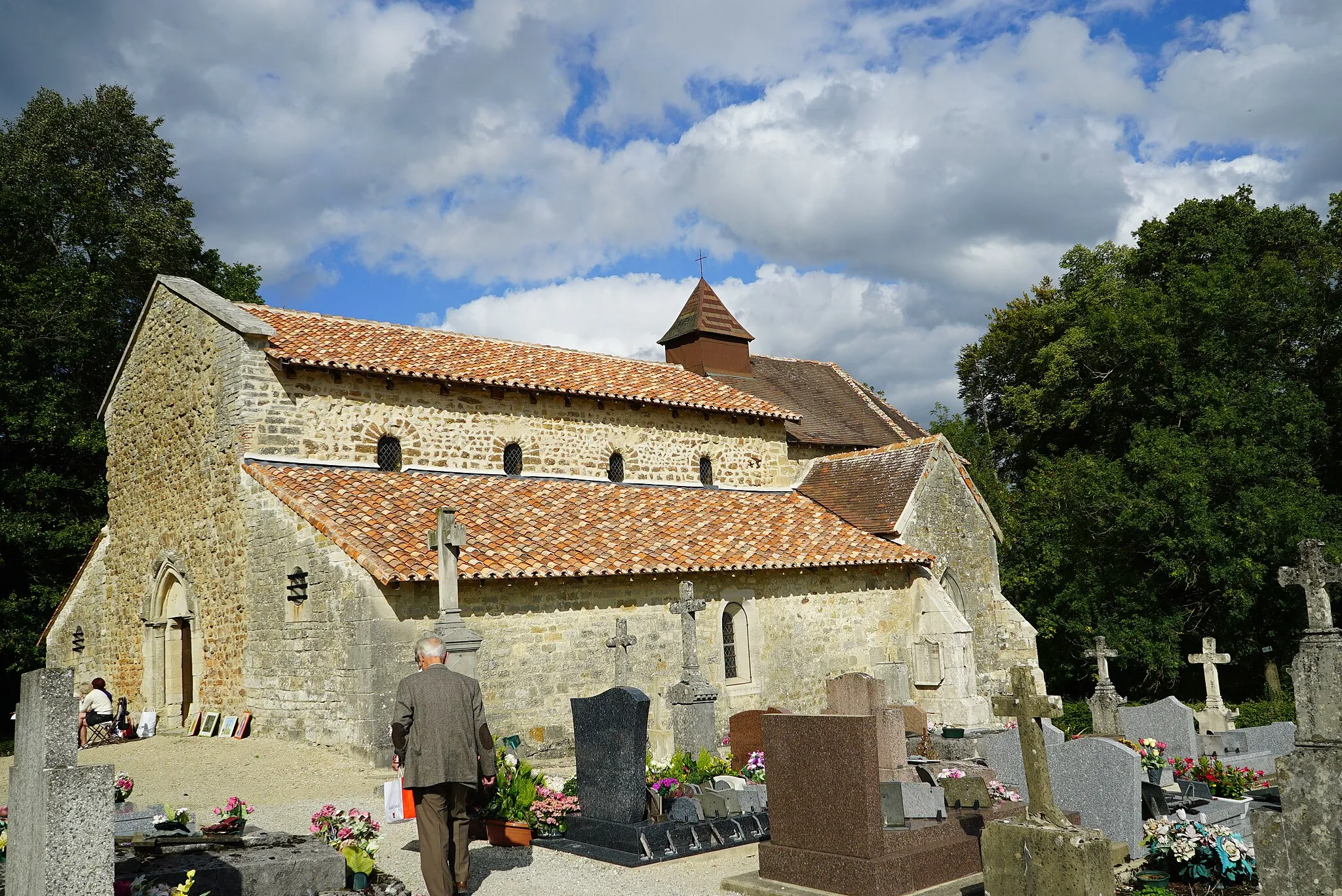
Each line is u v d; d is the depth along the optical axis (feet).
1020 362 156.56
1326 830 24.16
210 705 67.77
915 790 33.01
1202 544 91.35
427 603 54.65
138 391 80.28
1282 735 53.57
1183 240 128.26
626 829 34.53
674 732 51.21
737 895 30.01
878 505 83.46
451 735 27.58
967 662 76.43
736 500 81.71
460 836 29.04
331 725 55.57
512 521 64.39
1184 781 40.29
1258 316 104.47
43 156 119.96
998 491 127.03
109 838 20.31
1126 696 107.86
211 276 128.88
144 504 78.59
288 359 65.00
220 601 67.00
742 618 69.87
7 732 96.99
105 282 104.88
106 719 69.26
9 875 21.91
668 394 83.76
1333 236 122.93
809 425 101.60
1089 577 100.42
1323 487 110.93
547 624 59.47
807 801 29.99
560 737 58.80
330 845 29.45
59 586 96.99
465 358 76.74
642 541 66.59
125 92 131.13
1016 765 39.40
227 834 29.76
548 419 77.10
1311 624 25.48
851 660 75.10
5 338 94.43
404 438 70.18
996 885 26.61
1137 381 110.01
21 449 98.89
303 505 59.00
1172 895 28.40
